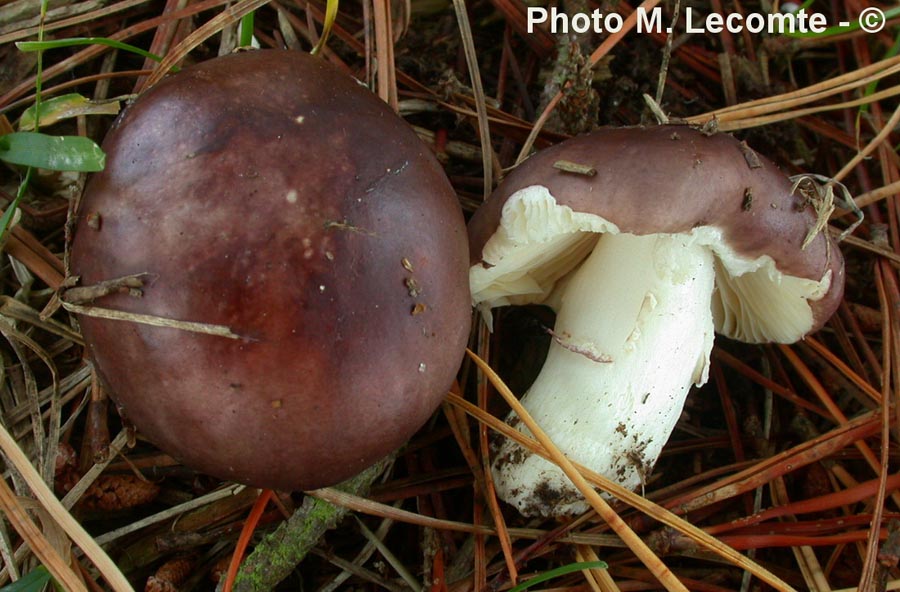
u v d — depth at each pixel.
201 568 0.28
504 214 0.26
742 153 0.26
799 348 0.33
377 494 0.29
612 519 0.26
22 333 0.28
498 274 0.28
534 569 0.29
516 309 0.33
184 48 0.28
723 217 0.25
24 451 0.28
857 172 0.34
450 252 0.26
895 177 0.33
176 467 0.29
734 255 0.26
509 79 0.35
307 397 0.24
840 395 0.32
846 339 0.32
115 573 0.24
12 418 0.28
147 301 0.24
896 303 0.31
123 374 0.24
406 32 0.34
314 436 0.24
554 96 0.33
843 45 0.37
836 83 0.33
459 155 0.33
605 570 0.28
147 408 0.24
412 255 0.25
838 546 0.29
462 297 0.26
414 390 0.25
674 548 0.28
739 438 0.31
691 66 0.36
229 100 0.25
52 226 0.30
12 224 0.28
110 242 0.24
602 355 0.28
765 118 0.33
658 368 0.28
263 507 0.27
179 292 0.24
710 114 0.33
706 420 0.33
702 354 0.29
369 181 0.25
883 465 0.28
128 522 0.29
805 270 0.27
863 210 0.34
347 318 0.24
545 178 0.26
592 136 0.26
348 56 0.34
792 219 0.26
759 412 0.33
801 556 0.28
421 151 0.26
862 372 0.32
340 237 0.24
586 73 0.31
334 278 0.24
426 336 0.25
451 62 0.35
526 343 0.33
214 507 0.28
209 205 0.24
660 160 0.25
